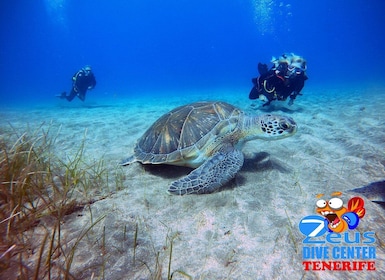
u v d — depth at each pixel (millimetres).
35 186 910
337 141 1616
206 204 910
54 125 2604
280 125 1134
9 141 1660
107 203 929
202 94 6863
